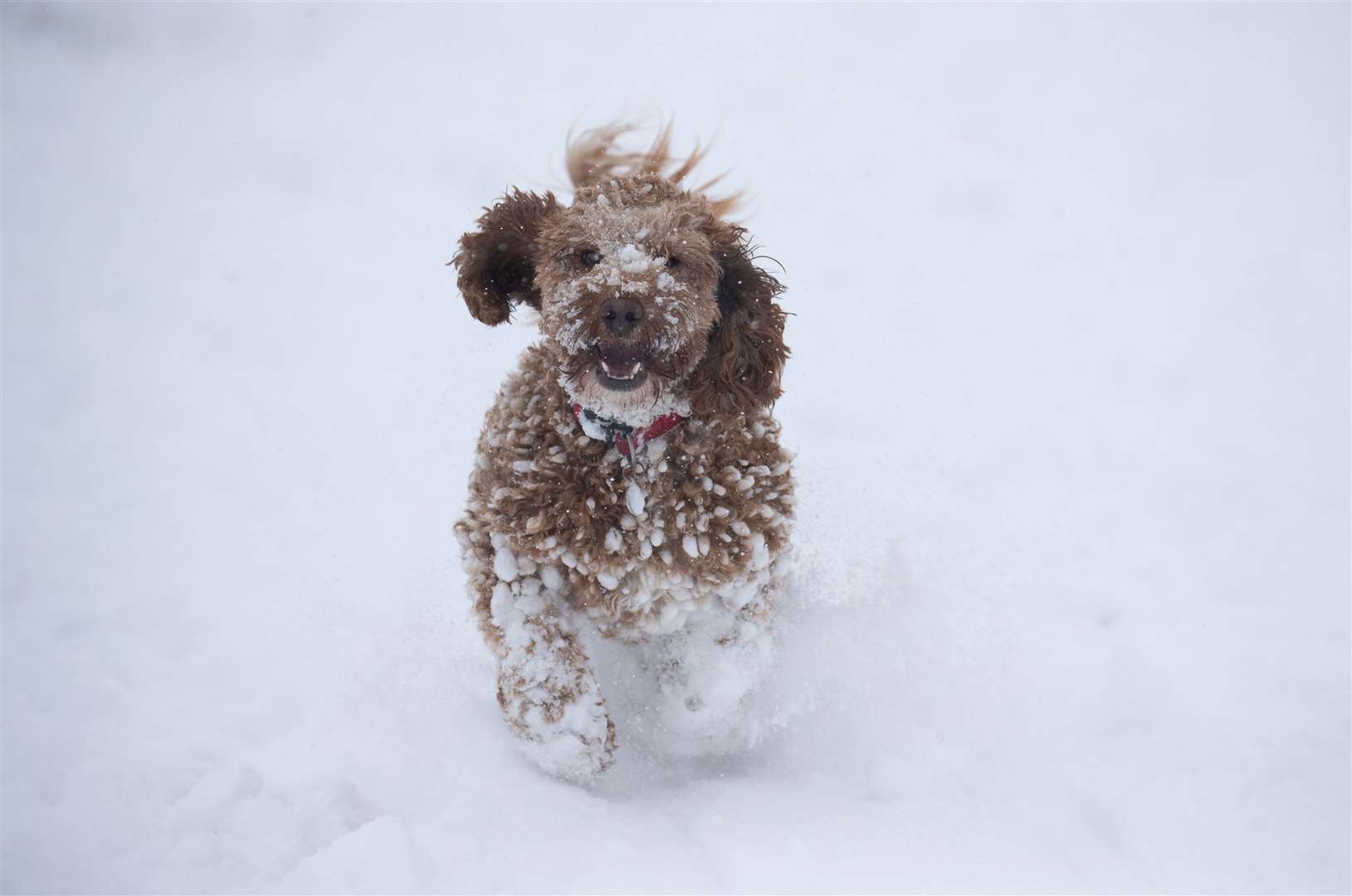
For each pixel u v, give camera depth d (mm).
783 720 2004
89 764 1853
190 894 1705
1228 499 2428
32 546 2256
